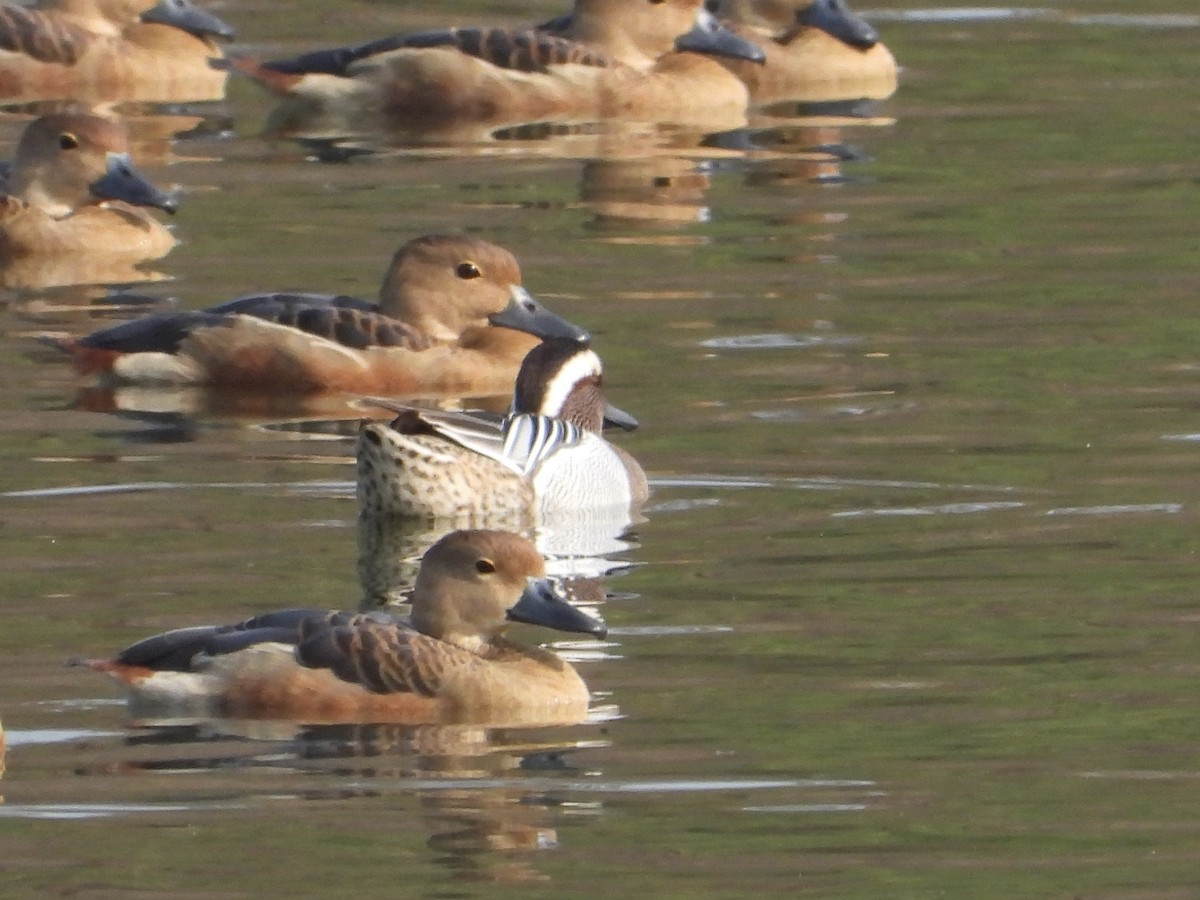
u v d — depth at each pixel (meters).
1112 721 12.67
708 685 13.29
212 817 11.61
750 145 27.62
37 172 23.89
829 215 24.33
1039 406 18.48
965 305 21.23
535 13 33.91
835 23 30.92
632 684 13.35
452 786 11.98
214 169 26.33
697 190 25.45
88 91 30.03
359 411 19.34
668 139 28.05
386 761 12.34
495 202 24.84
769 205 24.77
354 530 16.22
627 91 29.47
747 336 20.44
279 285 22.05
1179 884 10.88
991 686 13.20
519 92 29.38
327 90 29.55
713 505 16.64
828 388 19.05
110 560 15.33
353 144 27.75
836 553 15.54
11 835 11.45
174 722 12.83
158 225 23.77
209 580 14.98
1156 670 13.38
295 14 33.91
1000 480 16.88
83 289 22.19
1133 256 22.69
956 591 14.73
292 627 13.27
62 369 19.95
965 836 11.39
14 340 20.59
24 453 17.66
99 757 12.33
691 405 18.72
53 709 12.95
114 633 13.99
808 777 12.07
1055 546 15.52
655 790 11.95
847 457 17.45
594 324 20.83
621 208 24.62
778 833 11.45
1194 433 17.78
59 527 15.98
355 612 14.24
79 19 30.41
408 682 13.01
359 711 12.91
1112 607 14.38
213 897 10.80
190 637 13.29
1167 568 15.03
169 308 21.45
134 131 28.14
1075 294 21.50
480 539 13.68
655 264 22.59
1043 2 34.62
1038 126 27.91
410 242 20.83
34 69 29.84
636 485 16.89
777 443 17.81
